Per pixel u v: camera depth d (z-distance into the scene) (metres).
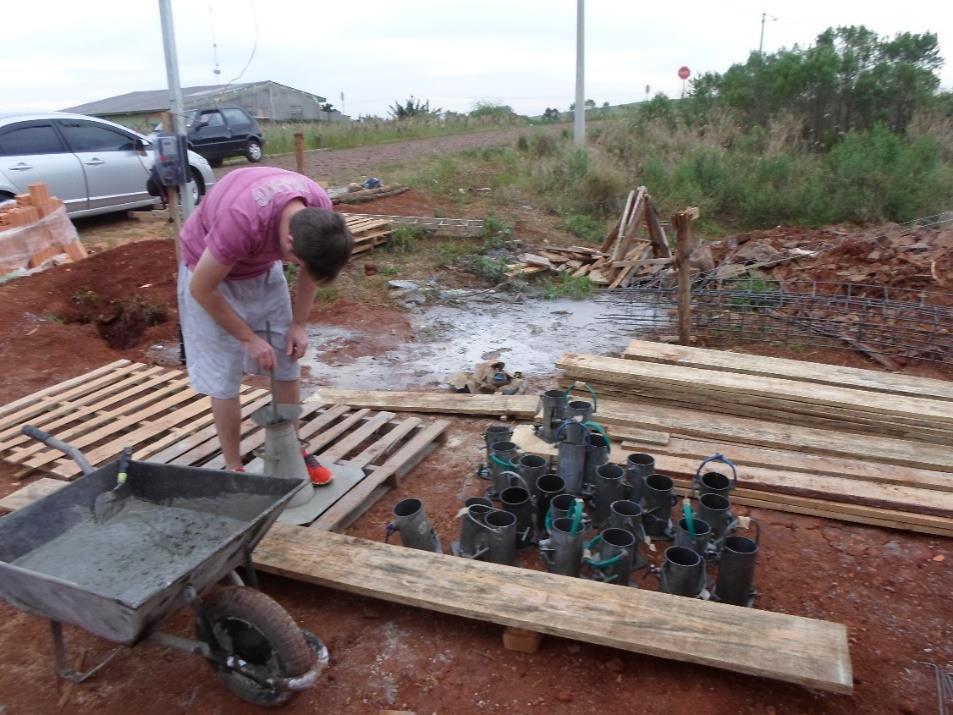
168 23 6.56
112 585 2.63
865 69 17.42
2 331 6.37
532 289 8.60
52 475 4.30
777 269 8.18
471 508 3.52
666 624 2.77
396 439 4.60
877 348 6.37
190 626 3.12
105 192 10.62
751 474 4.08
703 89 19.72
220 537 2.87
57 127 10.17
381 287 8.39
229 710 2.68
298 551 3.25
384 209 11.85
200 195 11.59
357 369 6.26
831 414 4.55
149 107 34.66
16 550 2.76
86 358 6.24
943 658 2.93
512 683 2.79
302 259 2.61
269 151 22.14
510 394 5.52
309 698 2.73
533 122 38.25
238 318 3.18
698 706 2.67
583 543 3.36
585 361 5.15
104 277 7.76
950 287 7.18
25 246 7.94
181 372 5.72
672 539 3.71
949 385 4.87
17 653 2.97
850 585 3.39
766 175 13.30
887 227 9.38
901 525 3.78
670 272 8.48
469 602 2.91
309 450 4.45
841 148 13.82
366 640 3.01
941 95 17.48
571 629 2.76
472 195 13.40
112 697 2.74
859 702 2.71
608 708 2.67
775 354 6.49
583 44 17.48
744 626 2.76
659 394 4.88
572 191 13.29
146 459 4.34
